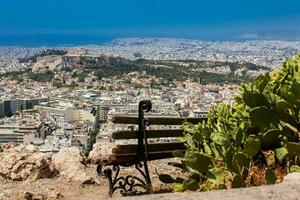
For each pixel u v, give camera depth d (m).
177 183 5.79
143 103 6.42
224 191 4.24
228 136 5.43
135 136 6.48
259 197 4.10
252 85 5.73
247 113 5.53
